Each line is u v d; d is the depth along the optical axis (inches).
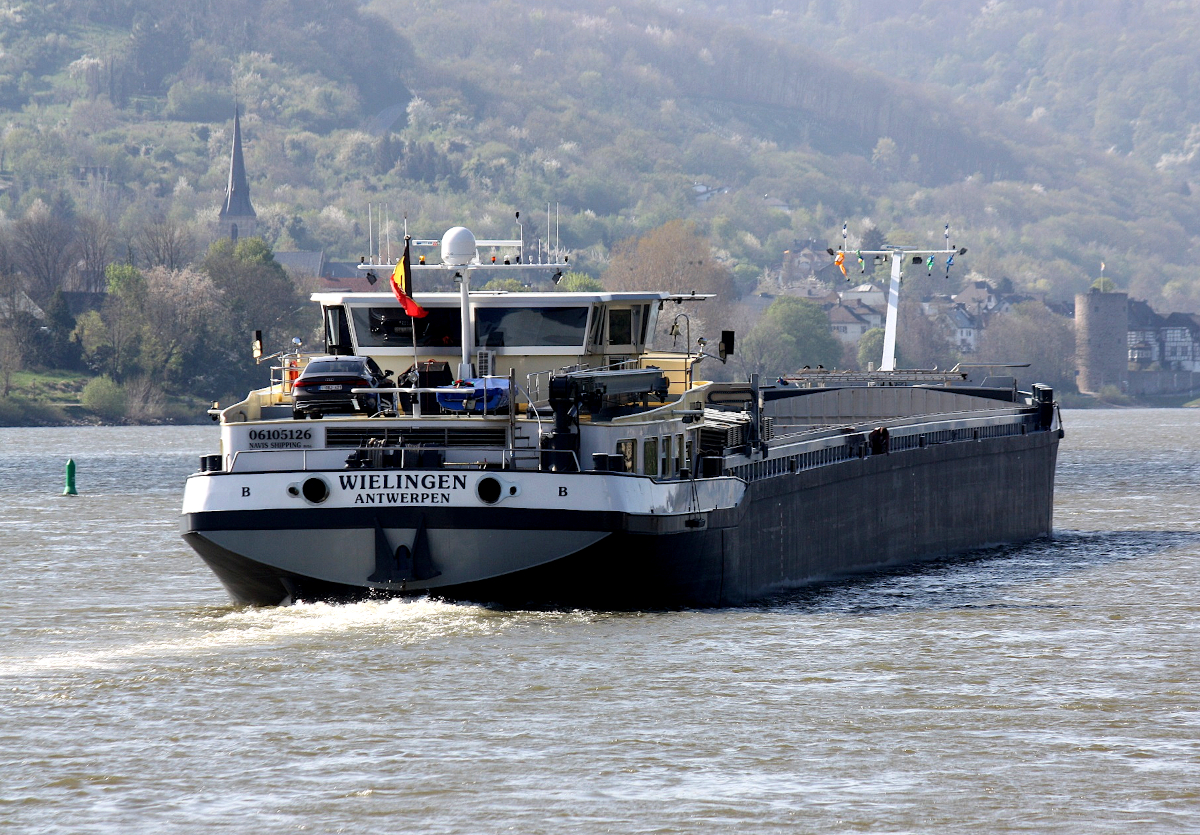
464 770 3302.2
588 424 4731.8
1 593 5905.5
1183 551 7726.4
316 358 5054.1
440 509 4544.8
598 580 4714.6
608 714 3737.7
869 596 5846.5
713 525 5103.3
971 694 4001.0
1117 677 4222.4
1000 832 2967.5
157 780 3235.7
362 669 4143.7
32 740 3511.3
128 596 5821.9
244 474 4594.0
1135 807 3102.9
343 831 2955.2
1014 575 6638.8
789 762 3378.4
